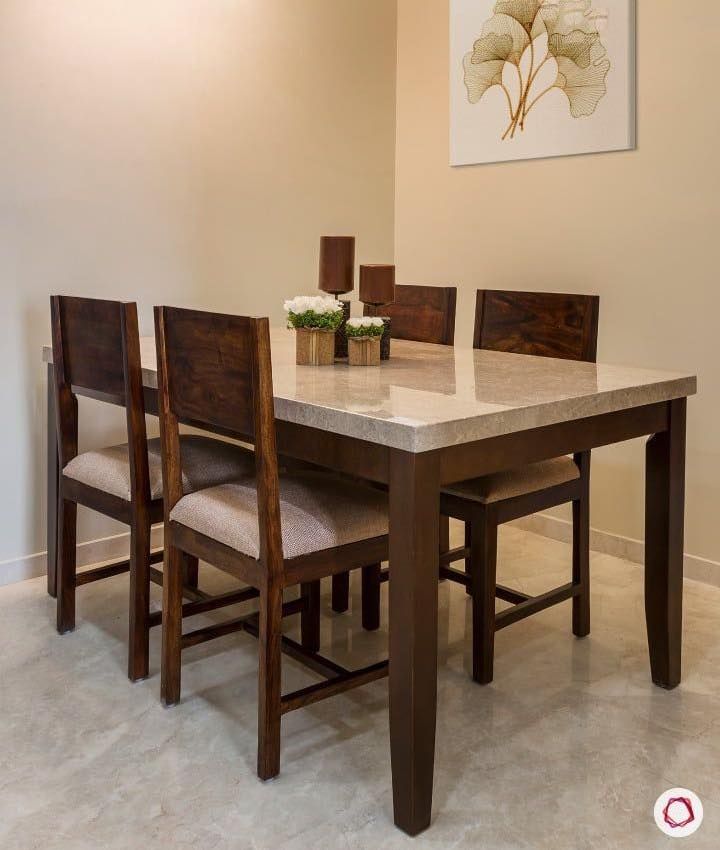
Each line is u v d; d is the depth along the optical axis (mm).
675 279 2891
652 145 2891
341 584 2668
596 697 2158
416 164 3764
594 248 3113
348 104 3637
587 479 2414
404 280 3900
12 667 2297
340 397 1817
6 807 1712
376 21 3689
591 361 2473
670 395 2070
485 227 3492
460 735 1982
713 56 2701
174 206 3145
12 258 2773
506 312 2713
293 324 2295
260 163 3375
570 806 1722
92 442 3062
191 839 1623
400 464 1580
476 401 1777
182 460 2346
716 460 2846
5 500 2871
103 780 1803
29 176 2773
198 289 3260
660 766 1859
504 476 2205
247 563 1820
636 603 2748
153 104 3035
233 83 3248
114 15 2898
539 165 3252
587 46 2990
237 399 1783
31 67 2730
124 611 2674
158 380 2010
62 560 2471
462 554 2576
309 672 2283
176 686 2104
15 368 2834
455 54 3445
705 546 2906
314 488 2020
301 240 3564
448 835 1638
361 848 1603
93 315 2262
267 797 1753
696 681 2246
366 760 1887
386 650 2410
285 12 3375
